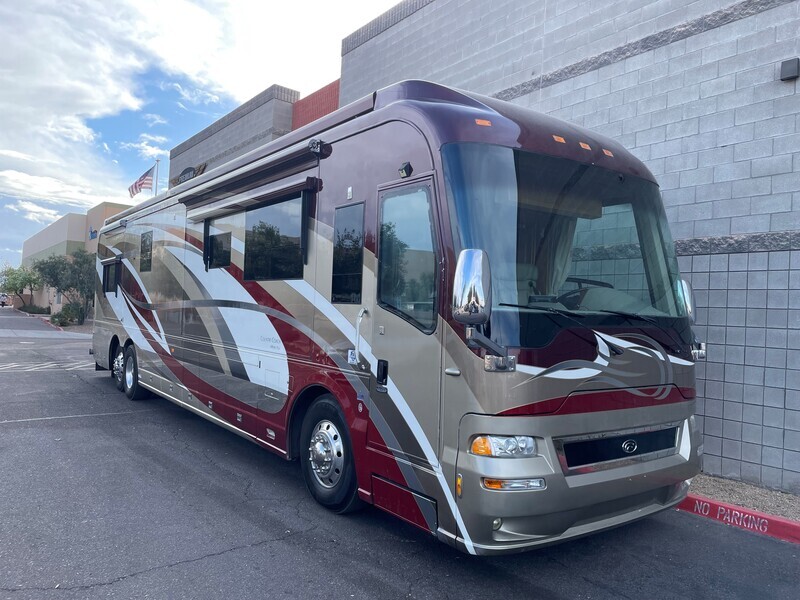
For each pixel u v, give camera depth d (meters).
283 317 5.60
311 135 5.48
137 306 9.66
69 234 43.81
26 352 18.41
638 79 7.08
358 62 12.05
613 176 4.59
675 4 6.75
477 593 3.87
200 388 7.31
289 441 5.53
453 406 3.72
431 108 4.15
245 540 4.57
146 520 4.91
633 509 4.18
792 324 5.71
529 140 4.23
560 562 4.39
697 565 4.42
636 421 4.09
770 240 5.87
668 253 4.82
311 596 3.77
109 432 7.84
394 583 3.97
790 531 4.90
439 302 3.85
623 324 4.12
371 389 4.45
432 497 3.88
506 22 8.91
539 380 3.61
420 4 10.55
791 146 5.75
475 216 3.79
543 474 3.55
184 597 3.71
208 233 7.18
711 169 6.34
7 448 6.91
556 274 4.05
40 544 4.40
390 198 4.37
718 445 6.20
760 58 6.00
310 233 5.28
